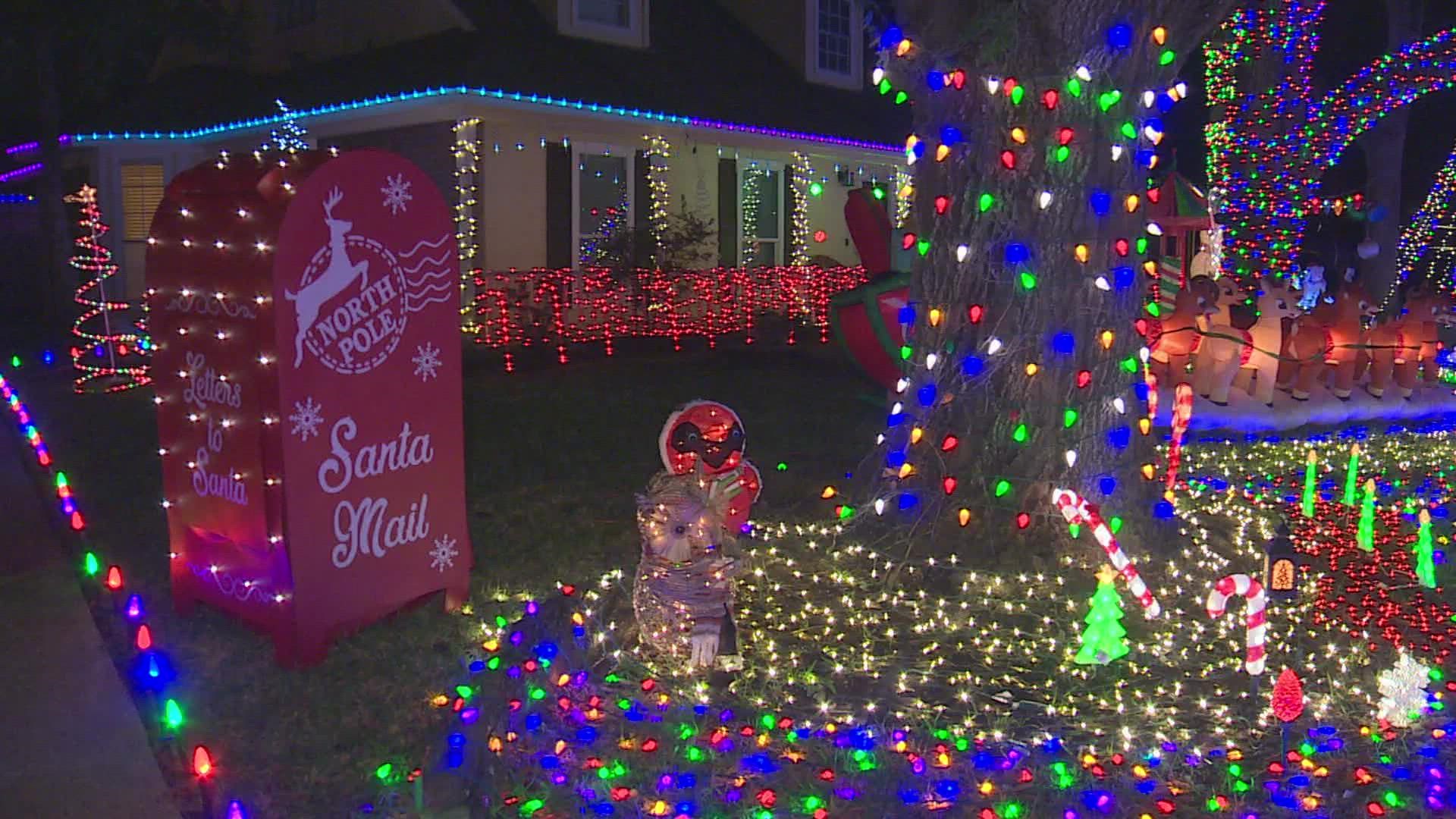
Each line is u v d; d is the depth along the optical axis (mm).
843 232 22641
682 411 5090
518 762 4105
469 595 5855
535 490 8219
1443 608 5875
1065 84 6051
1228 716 4531
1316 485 8461
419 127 16656
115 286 21531
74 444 9844
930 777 4047
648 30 18828
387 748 4211
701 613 4867
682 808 3773
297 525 4859
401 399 5309
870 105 22641
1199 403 10562
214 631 5406
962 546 6223
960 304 6324
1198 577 6113
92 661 5039
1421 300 11500
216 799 3799
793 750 4270
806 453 9609
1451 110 28469
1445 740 4344
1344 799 3914
